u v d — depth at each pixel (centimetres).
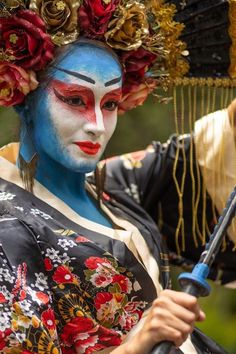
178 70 320
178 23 311
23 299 267
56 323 276
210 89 337
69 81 286
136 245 308
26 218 281
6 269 268
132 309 289
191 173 337
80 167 289
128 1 294
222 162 352
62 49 287
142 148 564
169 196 361
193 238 361
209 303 607
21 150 295
